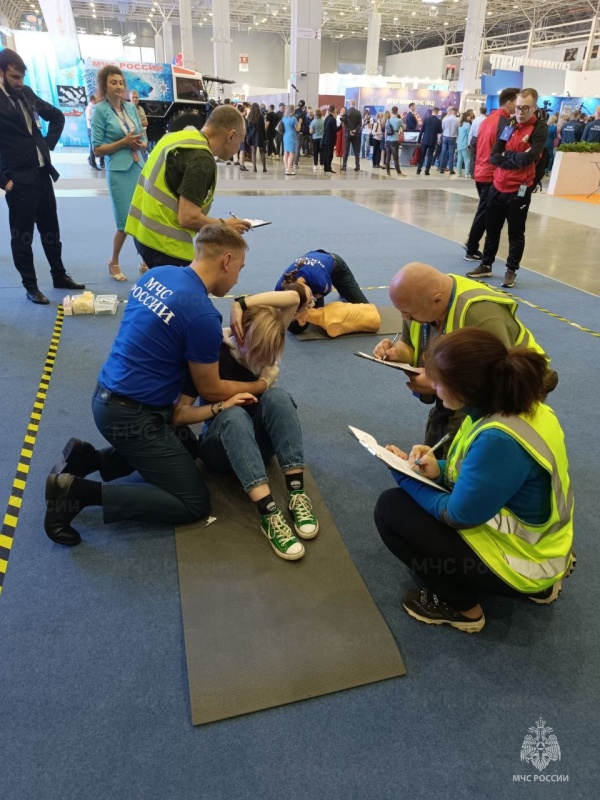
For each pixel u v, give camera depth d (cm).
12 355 324
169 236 296
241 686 144
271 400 202
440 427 210
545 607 173
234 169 1279
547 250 613
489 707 143
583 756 132
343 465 238
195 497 192
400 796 123
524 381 123
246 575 178
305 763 129
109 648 155
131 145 420
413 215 790
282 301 227
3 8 2570
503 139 439
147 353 180
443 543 148
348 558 186
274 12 2511
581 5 2233
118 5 2525
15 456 233
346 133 1310
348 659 152
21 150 362
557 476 132
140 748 131
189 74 1078
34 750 130
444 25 2705
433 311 168
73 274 479
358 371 324
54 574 179
